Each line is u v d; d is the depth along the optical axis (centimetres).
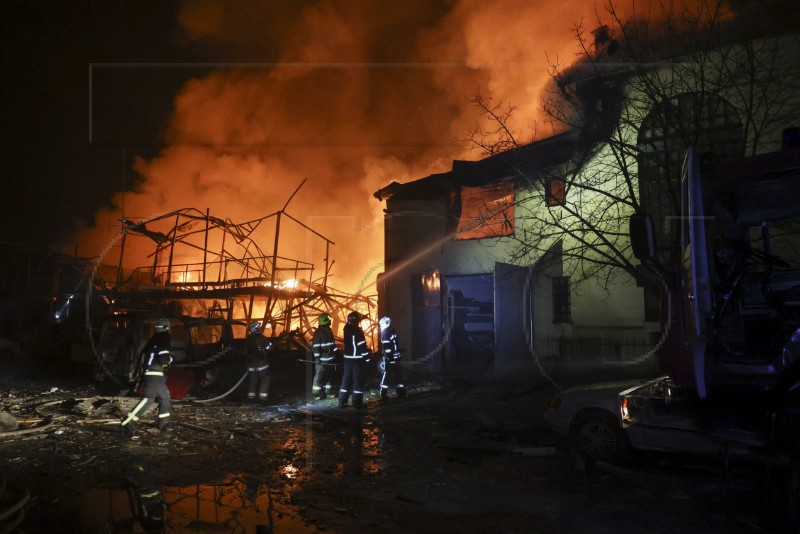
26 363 1673
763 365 486
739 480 550
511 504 531
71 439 781
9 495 446
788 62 1052
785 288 573
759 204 555
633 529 464
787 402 461
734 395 500
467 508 521
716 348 512
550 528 469
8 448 724
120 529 462
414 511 514
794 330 484
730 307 551
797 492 448
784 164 492
